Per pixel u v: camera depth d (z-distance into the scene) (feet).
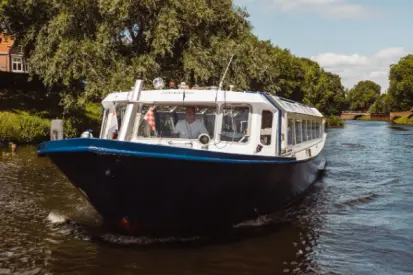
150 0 73.05
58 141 25.95
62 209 37.37
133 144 24.61
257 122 30.86
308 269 25.41
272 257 27.12
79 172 26.25
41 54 80.02
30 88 122.11
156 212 27.48
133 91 31.01
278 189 34.47
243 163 27.96
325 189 49.85
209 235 30.35
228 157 27.20
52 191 44.47
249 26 85.56
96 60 74.49
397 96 348.18
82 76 76.33
